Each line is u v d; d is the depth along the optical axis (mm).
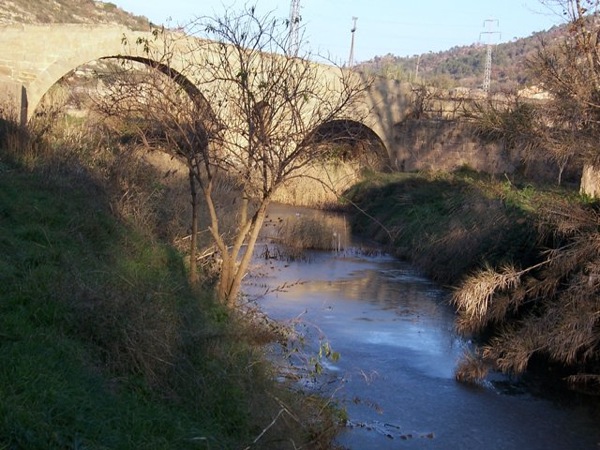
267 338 10039
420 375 10430
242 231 10219
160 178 14562
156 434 5754
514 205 16422
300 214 24875
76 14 56594
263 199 10023
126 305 7090
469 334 12531
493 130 19656
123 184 13078
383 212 23891
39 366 5660
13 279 7387
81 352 6344
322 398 8602
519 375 10719
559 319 10750
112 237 10445
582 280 10734
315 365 9297
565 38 14195
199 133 9984
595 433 8844
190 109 10047
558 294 11781
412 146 33312
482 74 93188
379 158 32344
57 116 18172
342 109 10070
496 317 12594
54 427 5043
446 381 10281
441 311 14070
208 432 6168
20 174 12352
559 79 13539
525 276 13148
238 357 7945
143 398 6305
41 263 8109
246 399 7121
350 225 24531
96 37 26625
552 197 14828
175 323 7633
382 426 8523
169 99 9875
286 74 10094
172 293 8711
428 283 16641
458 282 15766
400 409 9156
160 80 10453
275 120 10219
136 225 11484
